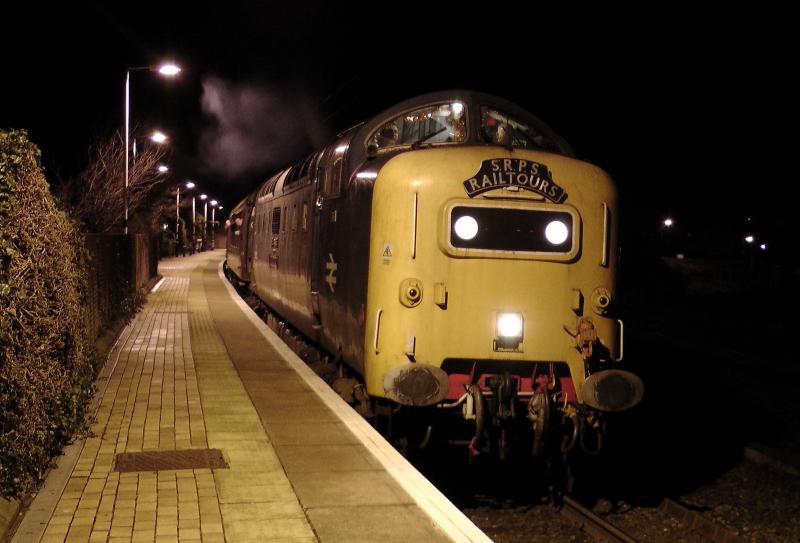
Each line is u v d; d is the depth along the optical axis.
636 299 31.42
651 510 8.08
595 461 8.82
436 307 7.57
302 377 11.12
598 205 7.90
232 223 33.00
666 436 10.70
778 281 36.19
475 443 7.39
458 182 7.62
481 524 7.52
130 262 20.36
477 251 7.58
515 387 7.56
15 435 5.63
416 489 6.23
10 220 5.64
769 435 10.58
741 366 14.67
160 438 7.69
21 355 5.79
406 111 9.16
